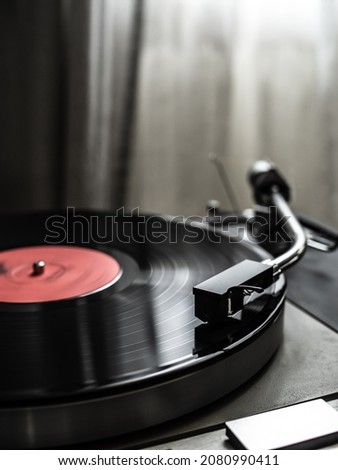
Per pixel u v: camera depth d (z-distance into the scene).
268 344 0.56
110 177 1.41
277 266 0.61
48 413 0.43
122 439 0.46
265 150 1.61
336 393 0.52
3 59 1.30
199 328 0.54
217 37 1.48
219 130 1.54
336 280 0.75
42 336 0.53
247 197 1.62
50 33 1.29
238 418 0.49
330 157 1.61
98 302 0.61
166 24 1.45
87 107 1.32
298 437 0.45
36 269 0.70
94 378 0.46
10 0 1.27
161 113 1.50
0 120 1.33
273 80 1.57
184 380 0.47
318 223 0.90
